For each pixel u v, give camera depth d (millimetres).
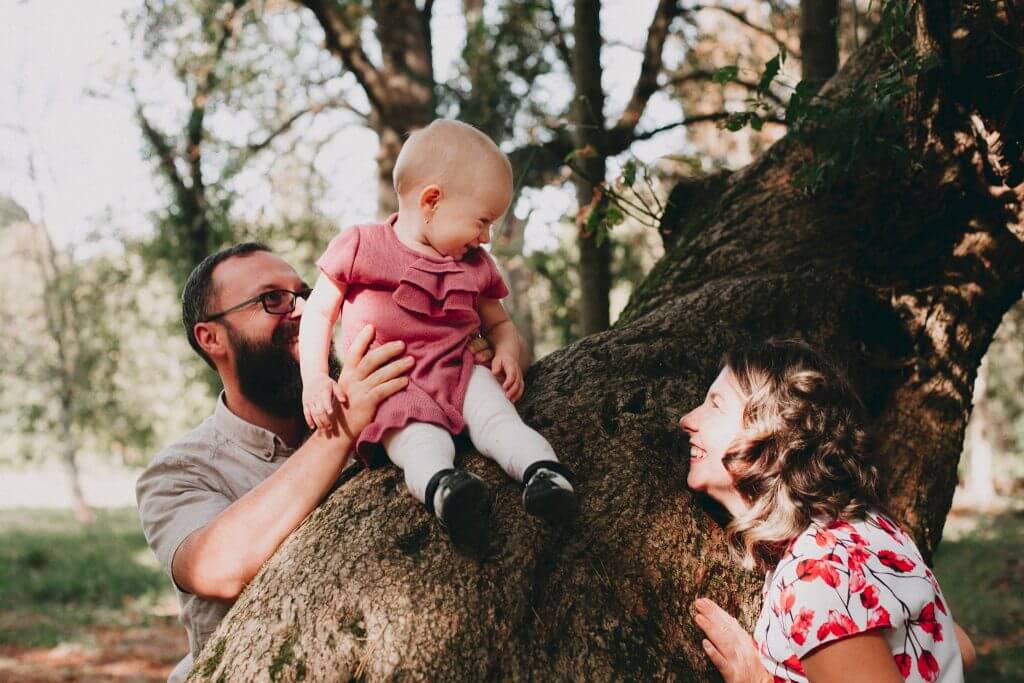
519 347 2623
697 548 2332
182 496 2688
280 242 12883
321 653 2020
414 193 2396
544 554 2201
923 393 3379
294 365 2922
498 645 2062
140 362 22625
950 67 3039
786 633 2012
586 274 6082
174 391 22641
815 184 3375
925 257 3430
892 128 3256
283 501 2363
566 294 9023
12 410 27812
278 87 11812
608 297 6102
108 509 28016
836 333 3254
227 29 11117
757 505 2164
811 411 2162
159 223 13031
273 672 2000
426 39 10008
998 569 14797
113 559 17312
